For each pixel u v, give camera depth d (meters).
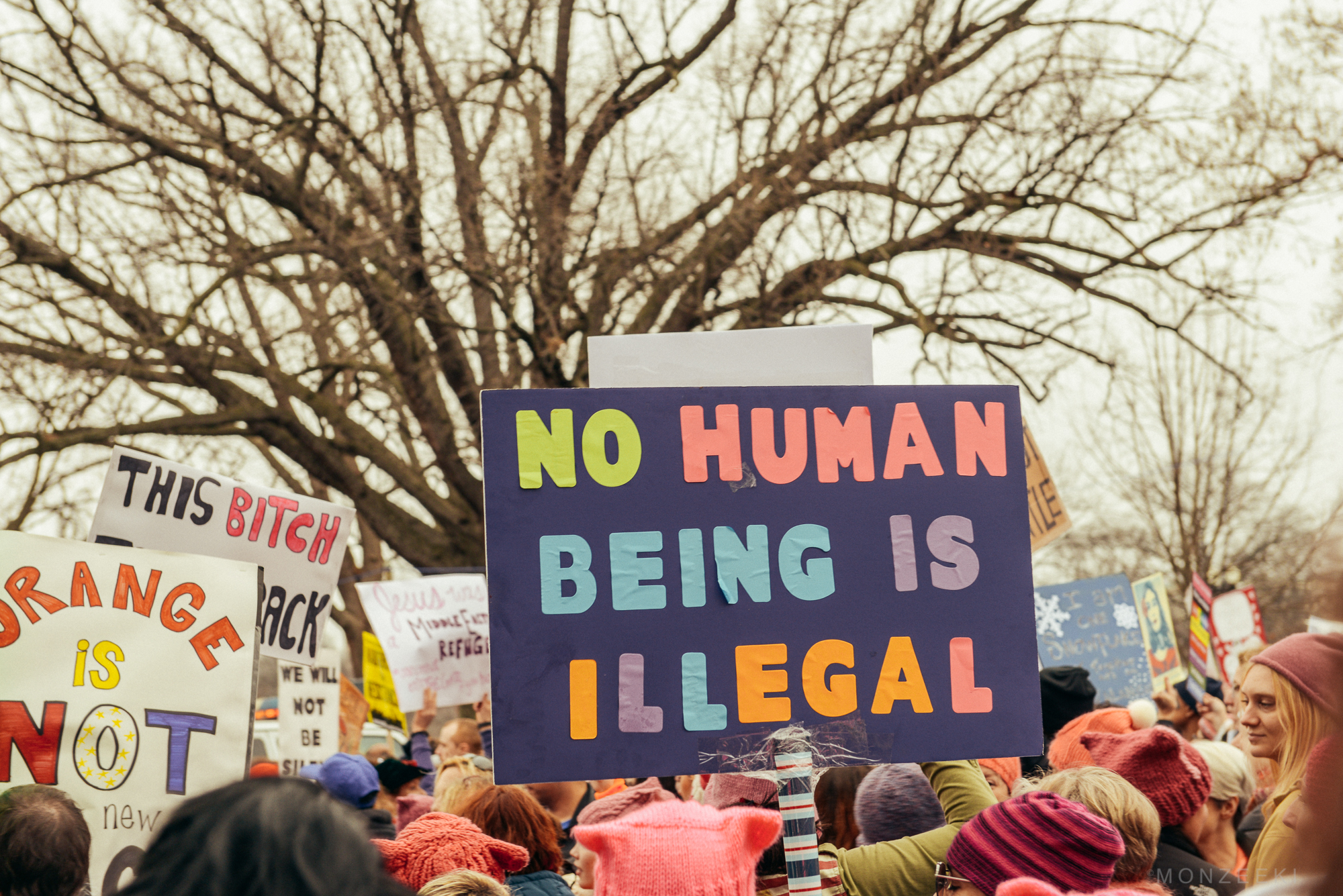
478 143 14.96
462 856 2.96
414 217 14.34
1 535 3.30
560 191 14.45
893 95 14.81
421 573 8.52
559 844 3.62
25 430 13.87
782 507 2.97
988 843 2.27
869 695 2.91
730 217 14.45
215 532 4.55
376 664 8.72
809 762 2.71
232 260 13.65
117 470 4.32
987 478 3.06
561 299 14.34
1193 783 3.22
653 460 2.95
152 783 3.42
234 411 15.41
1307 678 2.67
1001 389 3.10
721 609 2.90
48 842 2.45
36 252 13.70
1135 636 8.17
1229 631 8.64
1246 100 13.82
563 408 2.94
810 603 2.94
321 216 14.22
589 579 2.88
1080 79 14.20
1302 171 13.68
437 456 16.06
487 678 7.59
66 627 3.37
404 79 13.86
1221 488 24.83
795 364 3.13
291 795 1.27
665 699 2.84
